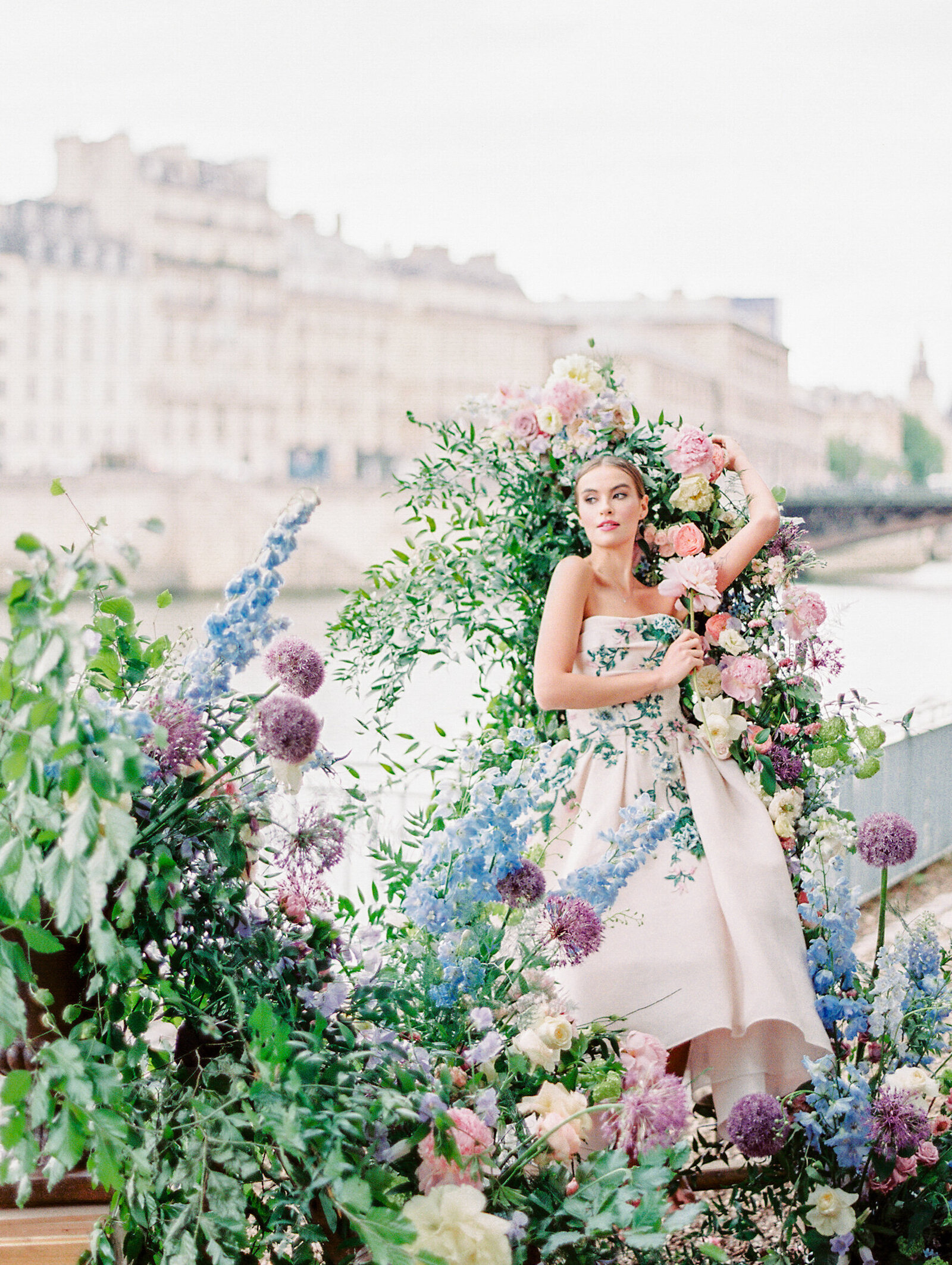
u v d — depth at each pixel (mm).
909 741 5742
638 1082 1697
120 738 1252
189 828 1577
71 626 1237
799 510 55219
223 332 57531
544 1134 1574
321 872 1740
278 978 1597
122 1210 1517
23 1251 1516
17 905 1280
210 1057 1625
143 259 56625
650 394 63688
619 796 2395
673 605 2680
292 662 1640
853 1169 1959
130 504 53906
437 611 2656
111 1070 1352
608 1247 1529
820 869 2322
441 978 1751
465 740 2594
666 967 2211
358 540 55000
